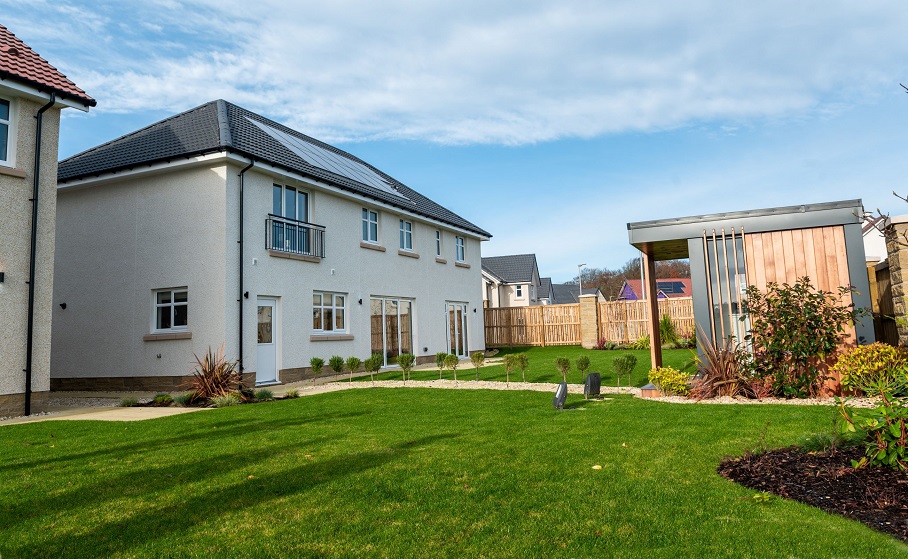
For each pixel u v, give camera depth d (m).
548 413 8.16
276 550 3.37
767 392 9.13
